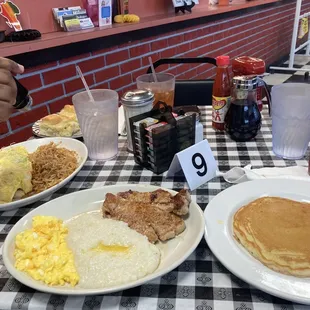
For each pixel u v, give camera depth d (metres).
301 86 0.96
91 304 0.52
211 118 1.29
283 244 0.55
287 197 0.72
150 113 0.96
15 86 0.90
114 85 2.20
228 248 0.58
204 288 0.54
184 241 0.62
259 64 1.25
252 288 0.54
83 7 1.95
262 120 1.22
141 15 2.39
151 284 0.55
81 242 0.61
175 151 0.92
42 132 1.22
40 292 0.55
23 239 0.61
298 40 5.29
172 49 2.64
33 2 1.69
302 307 0.50
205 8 3.04
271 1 4.01
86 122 0.97
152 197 0.70
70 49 1.83
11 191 0.80
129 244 0.59
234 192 0.74
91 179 0.92
